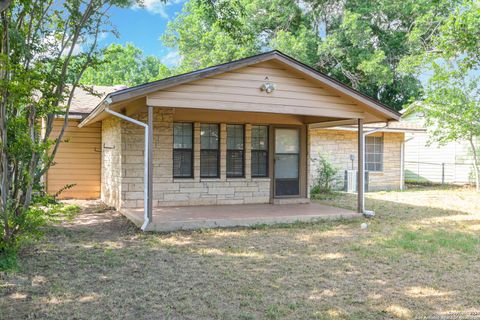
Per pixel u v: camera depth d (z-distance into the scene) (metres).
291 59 8.15
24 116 5.73
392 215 9.73
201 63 25.61
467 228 8.06
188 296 4.17
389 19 23.03
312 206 10.56
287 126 11.28
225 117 10.45
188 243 6.61
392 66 22.72
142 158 9.66
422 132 17.19
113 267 5.19
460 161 18.89
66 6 6.09
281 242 6.73
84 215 9.39
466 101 14.50
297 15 23.45
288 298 4.14
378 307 3.91
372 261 5.56
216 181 10.48
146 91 7.18
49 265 5.24
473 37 10.18
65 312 3.72
